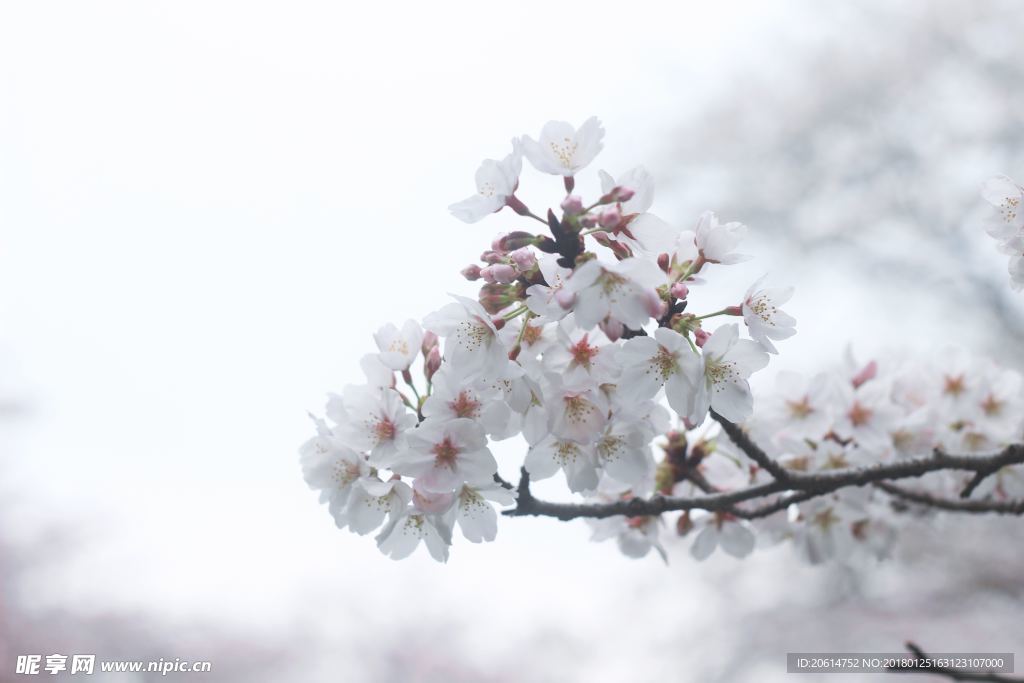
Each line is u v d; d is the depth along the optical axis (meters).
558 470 0.99
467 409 0.96
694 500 1.05
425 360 0.99
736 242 0.97
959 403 1.14
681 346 0.94
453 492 0.97
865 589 4.20
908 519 1.17
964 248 4.38
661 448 1.09
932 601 3.97
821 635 3.95
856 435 1.11
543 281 0.95
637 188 0.96
